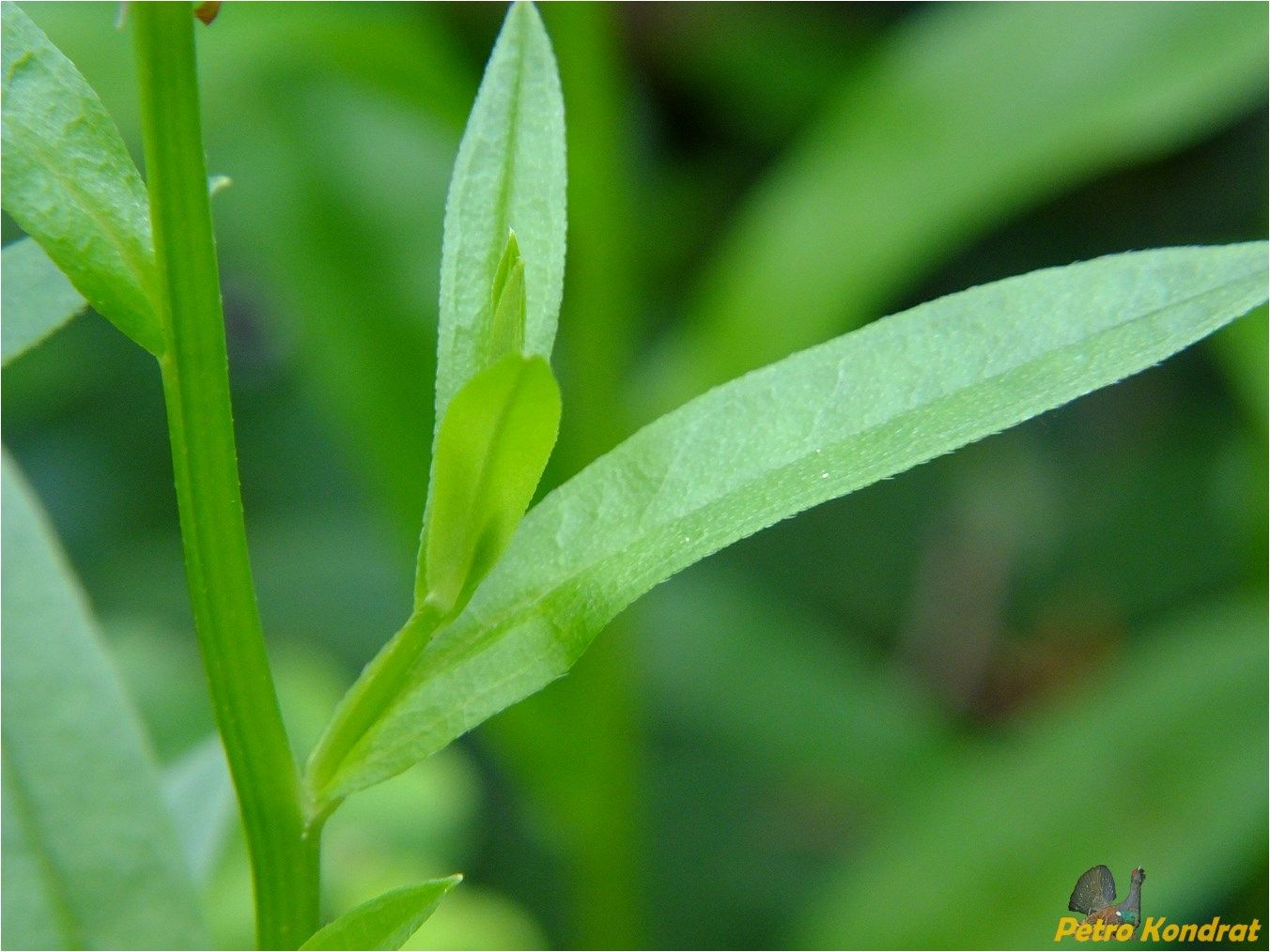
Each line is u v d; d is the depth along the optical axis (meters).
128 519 0.50
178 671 0.35
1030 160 0.30
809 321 0.31
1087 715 0.31
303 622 0.47
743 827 0.45
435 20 0.40
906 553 0.51
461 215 0.15
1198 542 0.48
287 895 0.15
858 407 0.15
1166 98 0.30
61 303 0.16
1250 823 0.29
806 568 0.51
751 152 0.49
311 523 0.50
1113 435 0.51
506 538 0.14
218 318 0.14
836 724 0.45
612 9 0.30
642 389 0.32
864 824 0.43
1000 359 0.15
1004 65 0.31
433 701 0.15
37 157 0.14
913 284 0.48
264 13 0.29
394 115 0.34
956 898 0.30
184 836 0.19
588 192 0.30
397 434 0.32
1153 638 0.47
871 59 0.46
